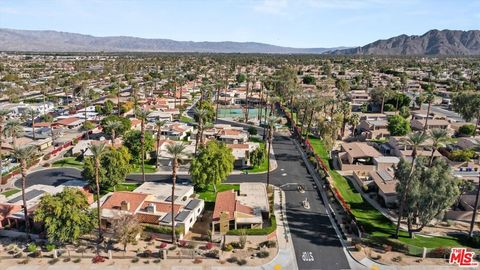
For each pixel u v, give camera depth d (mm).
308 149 115438
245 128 146125
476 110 137750
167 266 56156
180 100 187000
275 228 64938
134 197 72125
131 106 168000
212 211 75250
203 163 82125
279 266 56312
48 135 123500
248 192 79062
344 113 131625
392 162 96375
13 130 103688
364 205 78000
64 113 163250
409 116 153625
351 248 61344
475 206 62844
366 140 127438
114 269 55406
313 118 139875
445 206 60969
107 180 80250
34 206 70250
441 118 145250
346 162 103375
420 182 62312
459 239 64375
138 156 97375
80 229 60344
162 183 84312
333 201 79312
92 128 134375
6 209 68000
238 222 65562
